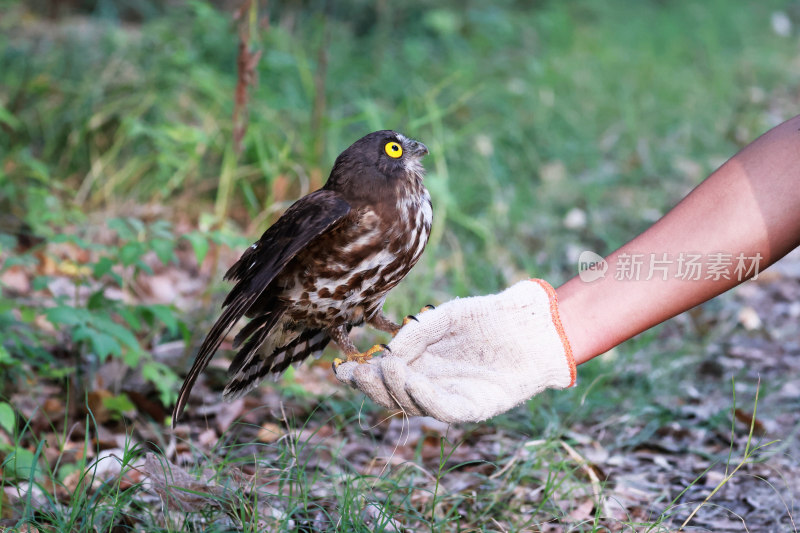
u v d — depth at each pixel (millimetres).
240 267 5434
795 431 7328
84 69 13383
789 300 10281
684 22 23750
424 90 14992
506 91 15672
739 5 25484
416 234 5094
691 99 17406
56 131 11906
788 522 5949
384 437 7062
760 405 7816
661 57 20250
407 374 4305
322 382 7992
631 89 17375
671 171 14227
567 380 4438
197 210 11094
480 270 10164
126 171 11141
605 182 13484
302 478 5676
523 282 4551
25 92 12391
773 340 9258
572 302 4469
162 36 13992
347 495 5410
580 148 14602
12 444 6426
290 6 17922
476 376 4449
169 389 7094
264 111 11805
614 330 4406
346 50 16203
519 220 11820
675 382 8203
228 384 5410
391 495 5734
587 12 23719
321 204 4891
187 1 13148
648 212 12516
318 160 10625
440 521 5738
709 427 7324
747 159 4207
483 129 14133
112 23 15953
